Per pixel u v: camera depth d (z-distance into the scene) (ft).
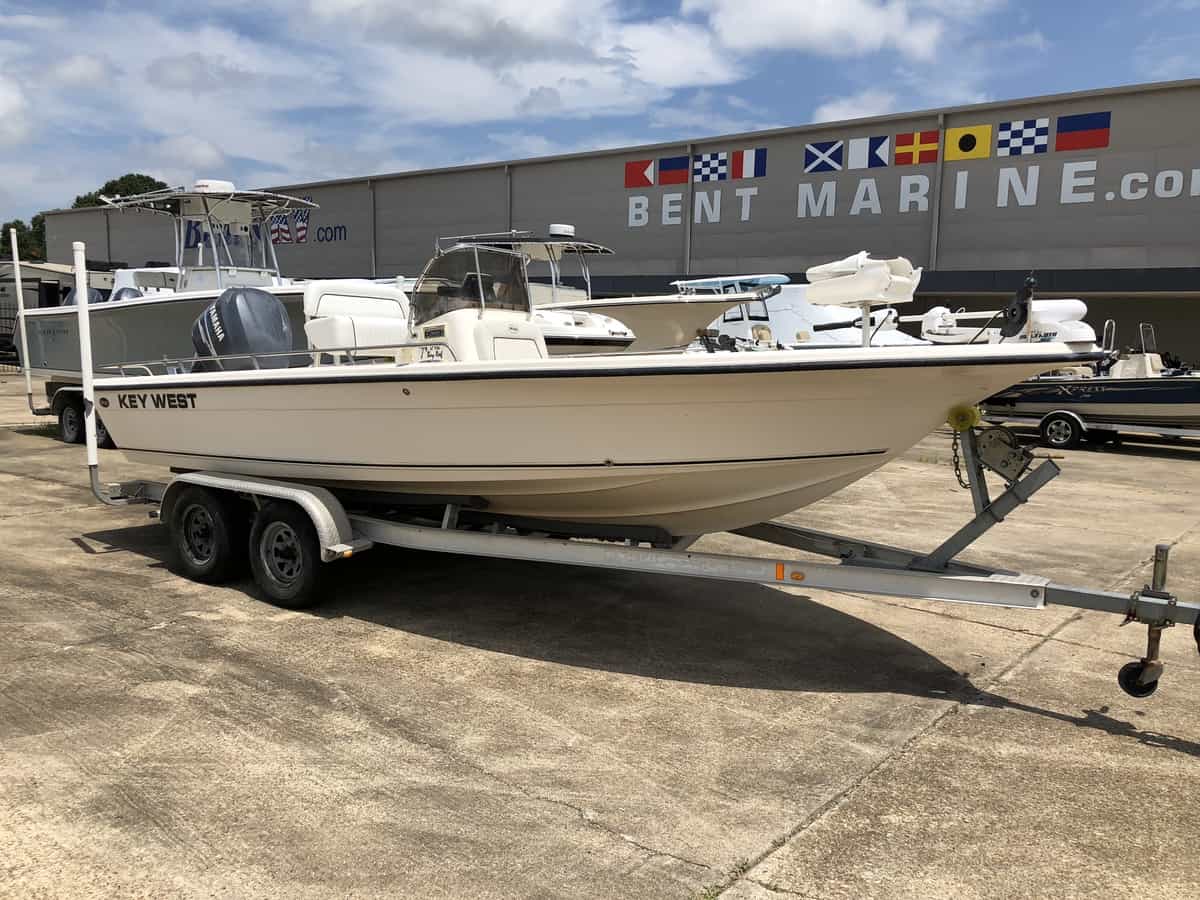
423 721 10.87
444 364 13.15
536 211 78.48
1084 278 55.47
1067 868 8.02
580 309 35.45
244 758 9.80
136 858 7.90
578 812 8.84
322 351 15.23
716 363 11.41
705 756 10.11
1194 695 12.00
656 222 72.90
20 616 14.48
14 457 31.65
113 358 34.09
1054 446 41.22
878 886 7.71
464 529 15.70
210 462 17.11
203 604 15.38
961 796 9.28
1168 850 8.32
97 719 10.70
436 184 83.46
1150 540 21.45
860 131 63.62
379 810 8.79
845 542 13.88
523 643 13.74
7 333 70.59
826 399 11.68
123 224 102.94
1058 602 11.13
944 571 12.16
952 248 61.31
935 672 12.82
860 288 13.98
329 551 14.10
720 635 14.29
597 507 14.43
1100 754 10.27
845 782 9.55
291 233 93.76
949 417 11.90
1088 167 56.39
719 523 14.30
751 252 69.00
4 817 8.53
